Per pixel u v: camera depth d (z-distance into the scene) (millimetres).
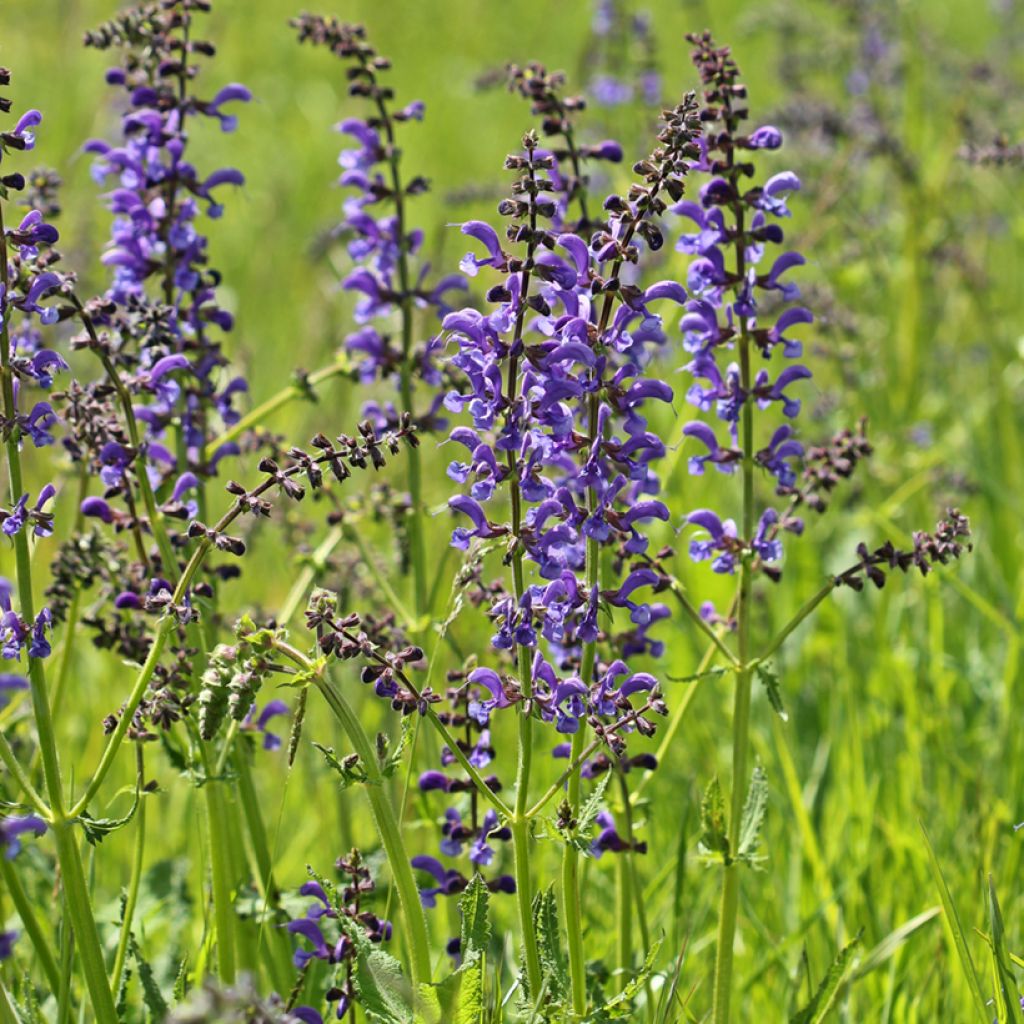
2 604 7602
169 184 9852
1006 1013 7961
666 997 8211
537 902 7668
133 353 10023
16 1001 8242
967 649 13977
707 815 8156
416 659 7207
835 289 17016
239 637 7055
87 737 12156
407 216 22625
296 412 17484
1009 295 20922
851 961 9164
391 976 7008
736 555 8570
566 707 7359
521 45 30672
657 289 7621
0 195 7254
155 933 11031
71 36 26234
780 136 8383
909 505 15867
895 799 11477
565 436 7238
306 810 11930
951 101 19922
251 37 30234
